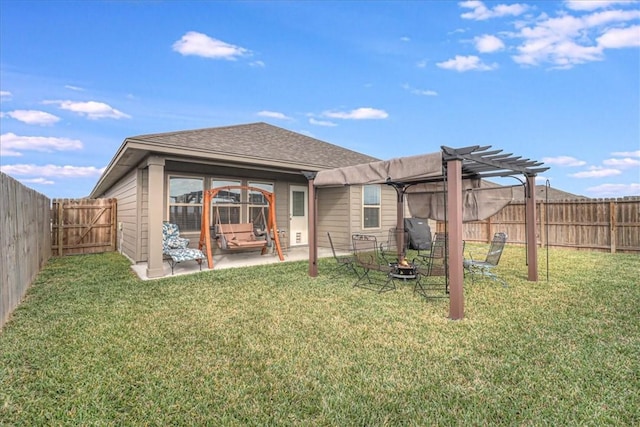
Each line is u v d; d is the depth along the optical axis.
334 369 2.74
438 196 6.91
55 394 2.40
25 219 5.12
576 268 7.05
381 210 11.37
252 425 2.09
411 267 5.81
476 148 3.86
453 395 2.38
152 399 2.35
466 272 6.64
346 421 2.12
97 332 3.50
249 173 9.74
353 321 3.84
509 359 2.89
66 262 8.13
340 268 7.18
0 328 3.56
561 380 2.56
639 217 9.21
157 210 6.37
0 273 3.65
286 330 3.57
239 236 8.89
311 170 9.10
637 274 6.39
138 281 5.90
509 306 4.38
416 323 3.77
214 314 4.09
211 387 2.50
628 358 2.89
